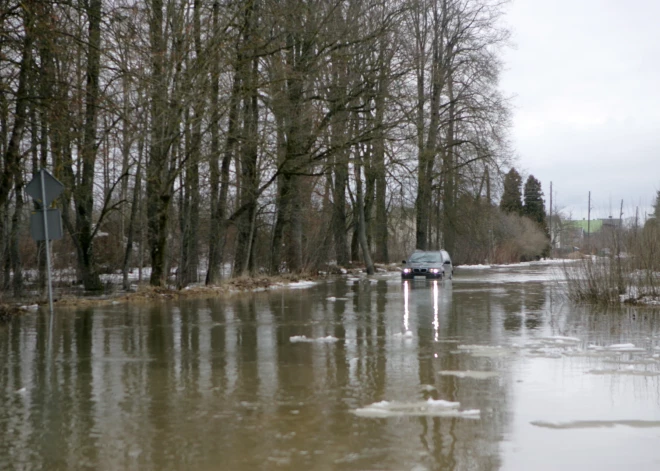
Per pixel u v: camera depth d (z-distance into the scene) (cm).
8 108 1772
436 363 973
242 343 1163
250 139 2478
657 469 529
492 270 5222
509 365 956
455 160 4456
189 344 1151
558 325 1425
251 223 2919
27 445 592
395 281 3372
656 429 636
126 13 1953
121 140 2334
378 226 5438
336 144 2841
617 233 2034
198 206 3008
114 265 3441
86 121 2081
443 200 4703
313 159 2841
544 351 1077
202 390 802
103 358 1015
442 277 3294
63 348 1107
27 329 1340
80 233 2527
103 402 744
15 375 889
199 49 2189
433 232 6028
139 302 1964
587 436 614
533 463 542
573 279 2034
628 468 530
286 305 1894
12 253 2419
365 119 3092
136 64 1911
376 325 1423
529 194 10688
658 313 1686
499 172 4312
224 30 2173
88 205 2605
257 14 2392
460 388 808
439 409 710
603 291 1942
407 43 3266
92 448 583
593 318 1567
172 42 2128
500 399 753
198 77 2180
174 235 3288
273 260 3397
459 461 546
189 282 2958
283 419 673
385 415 688
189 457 559
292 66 2714
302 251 3791
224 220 2738
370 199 4734
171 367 945
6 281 2248
